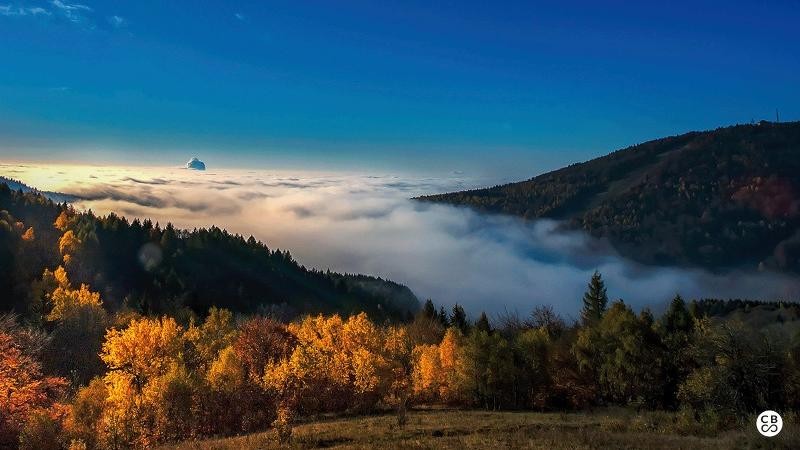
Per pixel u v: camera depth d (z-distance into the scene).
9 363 47.06
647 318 60.28
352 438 31.97
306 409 51.09
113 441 42.81
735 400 35.72
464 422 39.31
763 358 36.38
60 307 80.44
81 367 69.69
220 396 47.16
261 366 60.41
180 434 44.25
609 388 58.19
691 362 51.62
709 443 26.30
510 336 97.81
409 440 30.00
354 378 55.00
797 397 36.16
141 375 56.22
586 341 62.34
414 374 63.59
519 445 26.41
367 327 65.19
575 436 29.17
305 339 66.62
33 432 41.00
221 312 92.94
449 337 65.75
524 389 60.38
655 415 37.97
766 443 25.00
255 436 33.28
